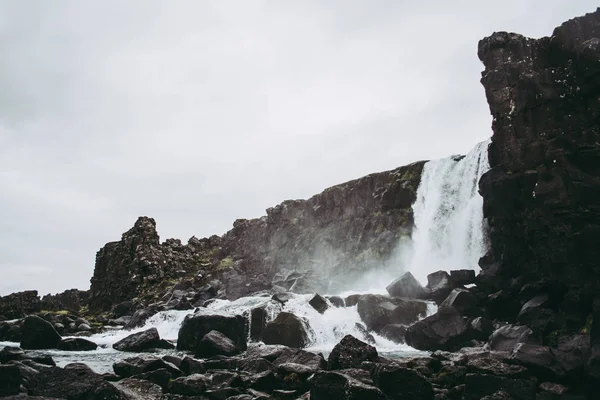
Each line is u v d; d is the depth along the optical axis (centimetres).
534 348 2034
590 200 2534
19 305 6188
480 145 4162
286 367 1994
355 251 5278
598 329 2073
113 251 7094
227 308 4178
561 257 2608
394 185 5141
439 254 4294
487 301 2912
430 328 2752
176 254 7175
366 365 1897
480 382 1794
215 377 1944
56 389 1759
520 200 2877
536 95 2880
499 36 3147
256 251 6931
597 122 2667
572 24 2867
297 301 3603
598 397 1861
